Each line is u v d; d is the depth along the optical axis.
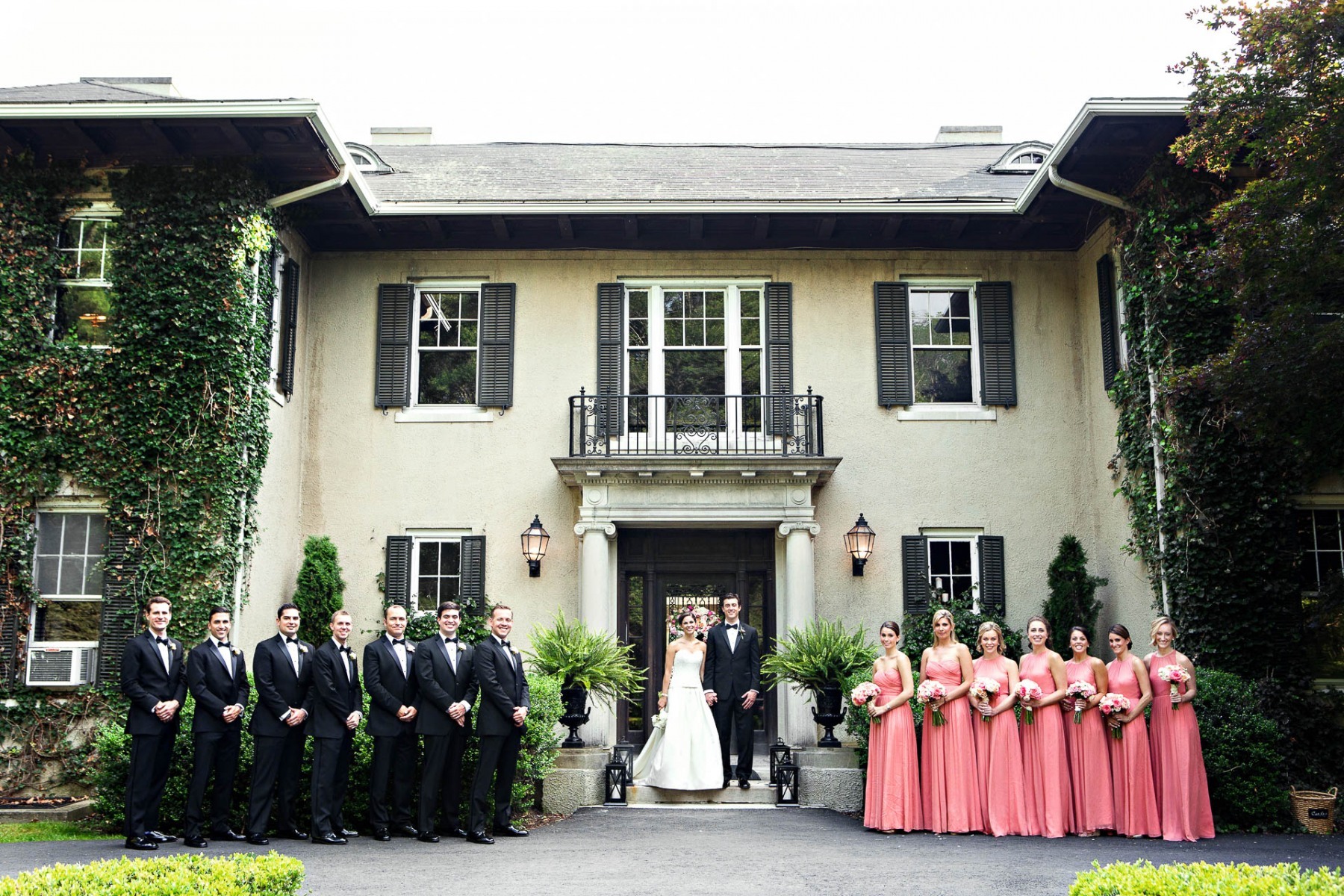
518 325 12.65
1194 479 9.94
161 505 10.12
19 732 9.87
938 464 12.38
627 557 12.53
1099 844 7.61
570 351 12.59
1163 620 8.20
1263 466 9.91
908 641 11.67
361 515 12.23
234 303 10.43
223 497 10.18
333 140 10.34
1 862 6.70
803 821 8.80
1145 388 10.73
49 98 10.77
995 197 11.84
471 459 12.35
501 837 7.94
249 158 10.61
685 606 12.42
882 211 11.77
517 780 8.75
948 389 12.67
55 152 10.64
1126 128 10.02
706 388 12.64
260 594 10.98
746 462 11.48
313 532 12.22
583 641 10.07
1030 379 12.57
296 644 7.82
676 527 12.27
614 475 11.62
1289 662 9.67
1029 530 12.27
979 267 12.80
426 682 7.73
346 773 7.81
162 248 10.41
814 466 11.55
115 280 10.40
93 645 10.09
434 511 12.25
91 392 10.29
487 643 7.93
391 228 12.35
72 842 7.67
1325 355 8.22
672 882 6.23
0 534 10.09
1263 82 8.12
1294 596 9.79
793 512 11.70
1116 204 10.90
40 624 10.19
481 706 7.82
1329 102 7.94
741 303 12.83
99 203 10.75
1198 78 8.49
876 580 12.15
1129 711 8.05
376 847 7.42
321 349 12.55
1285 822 8.67
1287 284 8.35
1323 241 8.14
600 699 10.53
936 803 8.18
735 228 12.52
